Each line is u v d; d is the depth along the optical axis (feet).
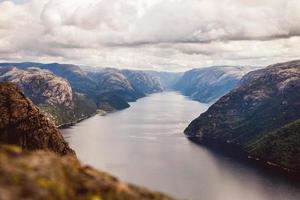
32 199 93.09
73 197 101.04
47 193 96.32
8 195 91.20
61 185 100.99
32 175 99.96
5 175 96.89
